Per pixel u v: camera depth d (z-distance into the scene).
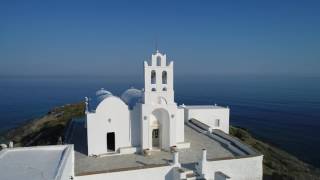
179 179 24.50
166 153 31.03
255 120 112.50
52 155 18.83
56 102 167.62
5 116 116.25
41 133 54.41
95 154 30.22
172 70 31.33
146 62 30.33
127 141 31.50
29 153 19.03
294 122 108.50
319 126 100.50
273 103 170.12
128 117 31.22
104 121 30.31
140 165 27.11
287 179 33.28
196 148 32.59
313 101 181.00
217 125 47.12
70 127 44.88
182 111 33.28
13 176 14.73
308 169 43.41
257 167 28.44
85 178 23.55
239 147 32.12
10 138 64.00
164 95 31.36
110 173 24.22
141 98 32.69
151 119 32.66
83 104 74.62
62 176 15.42
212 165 26.45
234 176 27.59
